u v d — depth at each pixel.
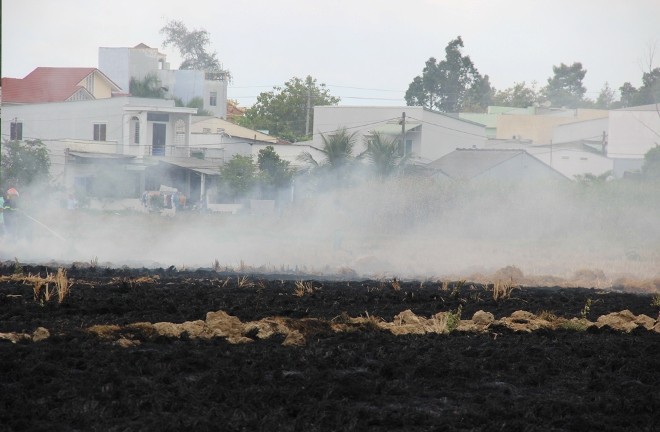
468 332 46.84
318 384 32.38
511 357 39.12
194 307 50.84
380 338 43.28
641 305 62.44
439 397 32.50
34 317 46.09
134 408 28.36
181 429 26.09
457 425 28.34
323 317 49.88
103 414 27.67
